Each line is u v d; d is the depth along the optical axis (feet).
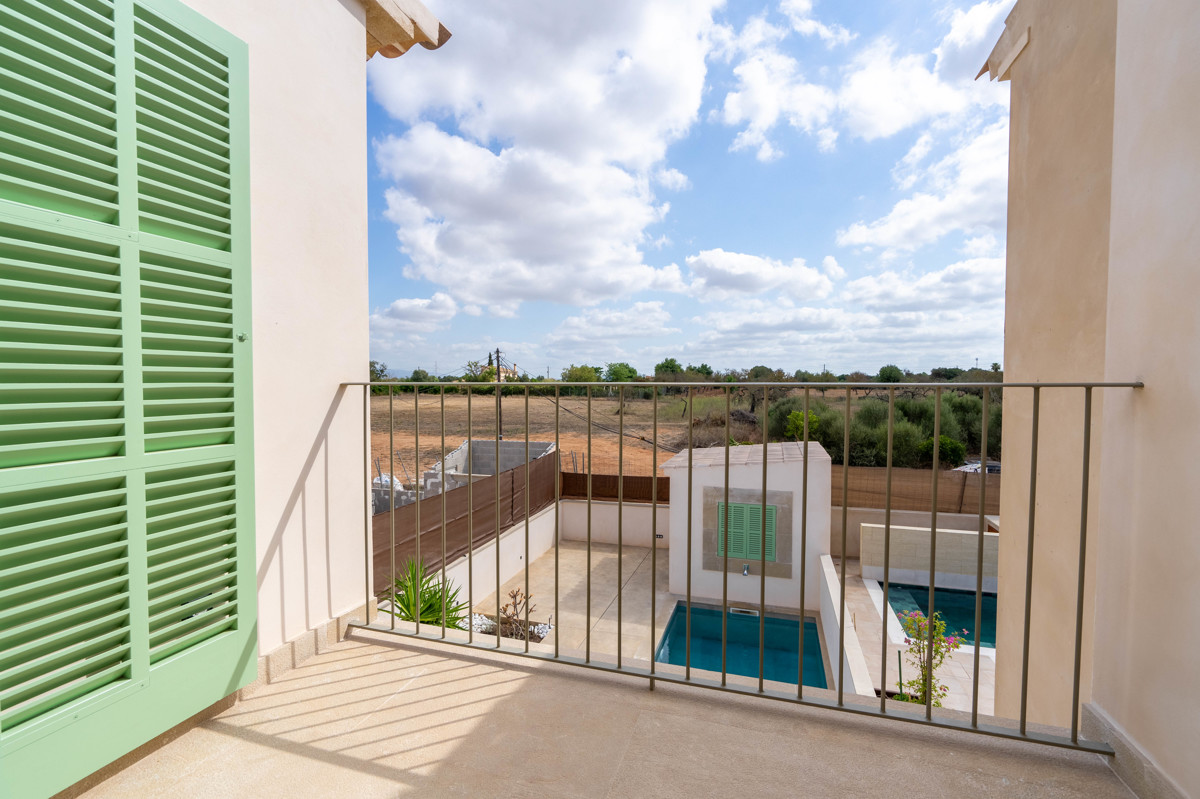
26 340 4.07
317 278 7.38
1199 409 4.18
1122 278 5.32
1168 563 4.51
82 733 4.42
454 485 30.50
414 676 6.82
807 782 4.88
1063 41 9.21
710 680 6.52
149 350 4.92
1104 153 7.87
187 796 4.69
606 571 35.91
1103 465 5.52
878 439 60.85
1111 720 5.20
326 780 4.91
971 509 38.42
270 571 6.67
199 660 5.52
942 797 4.68
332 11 7.62
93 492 4.52
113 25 4.55
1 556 3.88
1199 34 4.32
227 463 5.85
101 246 4.51
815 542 29.45
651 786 4.82
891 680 19.85
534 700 6.27
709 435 80.69
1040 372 9.84
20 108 3.98
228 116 5.71
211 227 5.60
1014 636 10.79
